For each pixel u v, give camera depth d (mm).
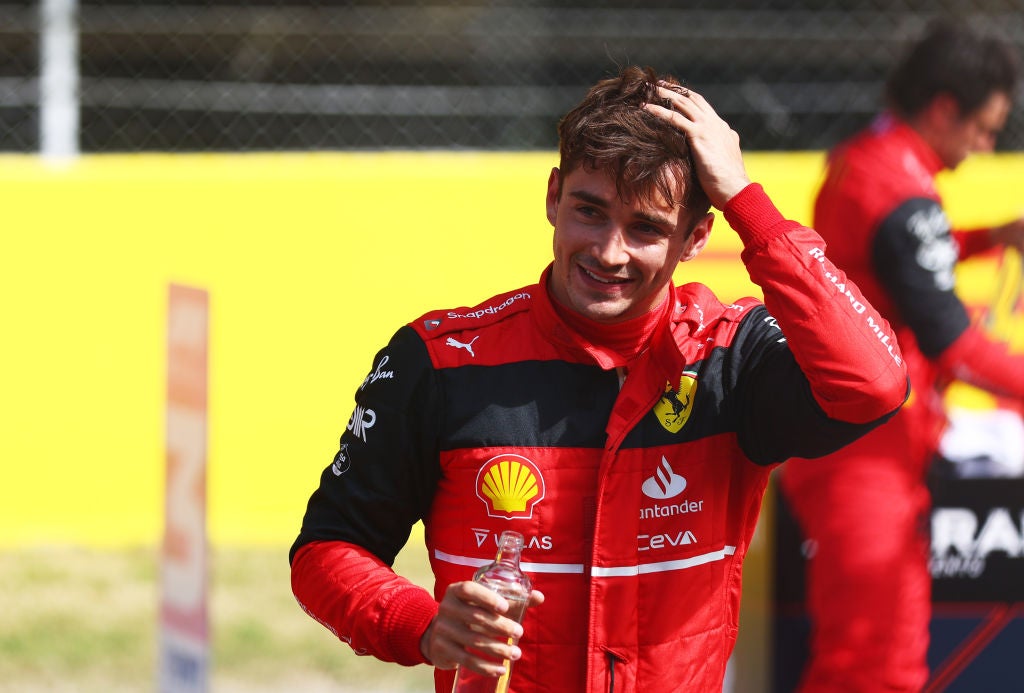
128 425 22922
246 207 23391
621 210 6844
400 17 28641
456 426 7109
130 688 17375
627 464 7125
